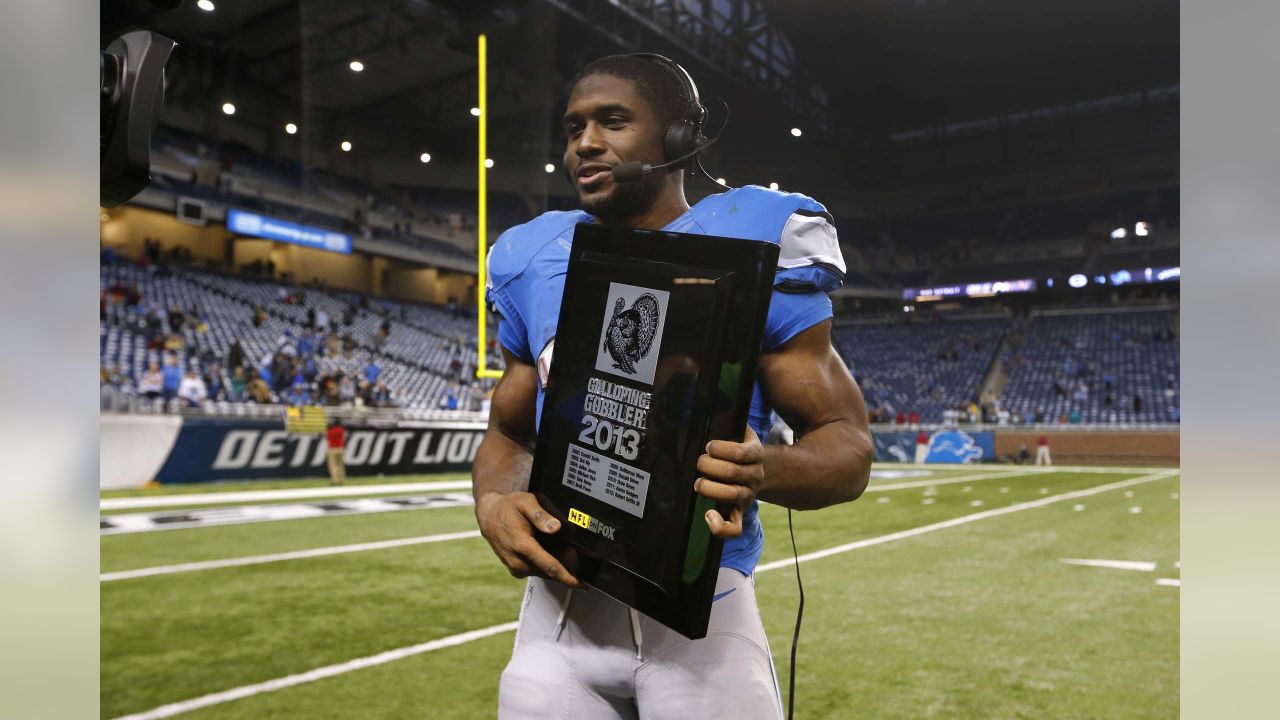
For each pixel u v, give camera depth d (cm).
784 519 824
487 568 505
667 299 96
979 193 3130
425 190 2484
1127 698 282
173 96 1972
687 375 92
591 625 112
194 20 1781
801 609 126
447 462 1377
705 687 105
